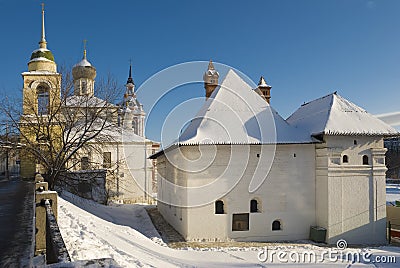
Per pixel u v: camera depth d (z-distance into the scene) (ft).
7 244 20.85
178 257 36.58
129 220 65.41
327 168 54.39
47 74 82.17
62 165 60.49
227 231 52.21
